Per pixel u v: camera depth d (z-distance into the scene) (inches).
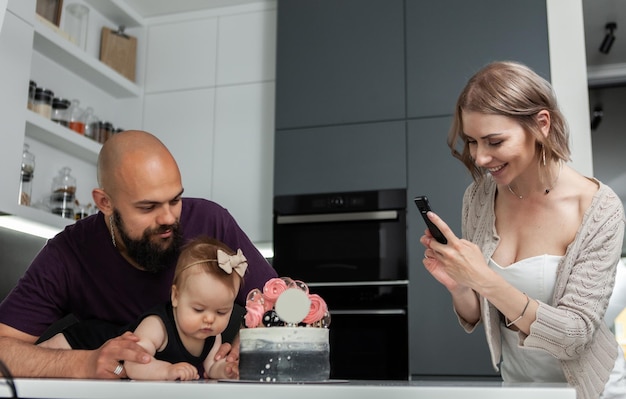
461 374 105.6
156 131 136.2
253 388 34.8
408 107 115.9
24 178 105.4
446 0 117.0
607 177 112.7
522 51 111.5
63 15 121.7
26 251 112.5
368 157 116.2
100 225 58.5
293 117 121.5
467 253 49.7
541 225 57.9
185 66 136.9
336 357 110.8
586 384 53.2
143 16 139.1
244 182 129.3
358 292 112.4
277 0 126.6
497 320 57.7
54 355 46.3
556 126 53.9
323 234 116.1
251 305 42.8
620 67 114.1
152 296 57.9
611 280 53.4
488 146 53.6
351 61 120.3
